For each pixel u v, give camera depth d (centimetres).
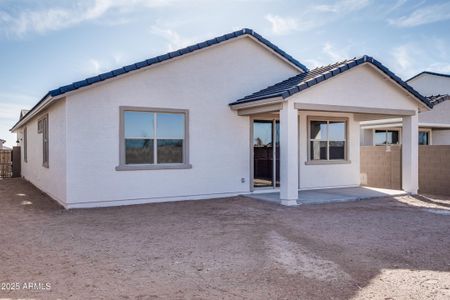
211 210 1020
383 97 1231
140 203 1130
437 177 1372
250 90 1319
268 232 772
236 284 495
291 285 491
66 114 1037
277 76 1379
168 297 454
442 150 1358
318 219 900
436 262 586
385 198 1245
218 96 1259
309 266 564
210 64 1247
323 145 1457
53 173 1234
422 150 1427
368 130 2148
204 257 607
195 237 733
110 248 659
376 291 474
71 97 1041
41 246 675
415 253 632
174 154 1191
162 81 1164
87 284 495
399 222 874
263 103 1122
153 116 1159
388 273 537
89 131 1062
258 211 1000
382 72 1198
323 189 1425
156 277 520
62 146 1085
